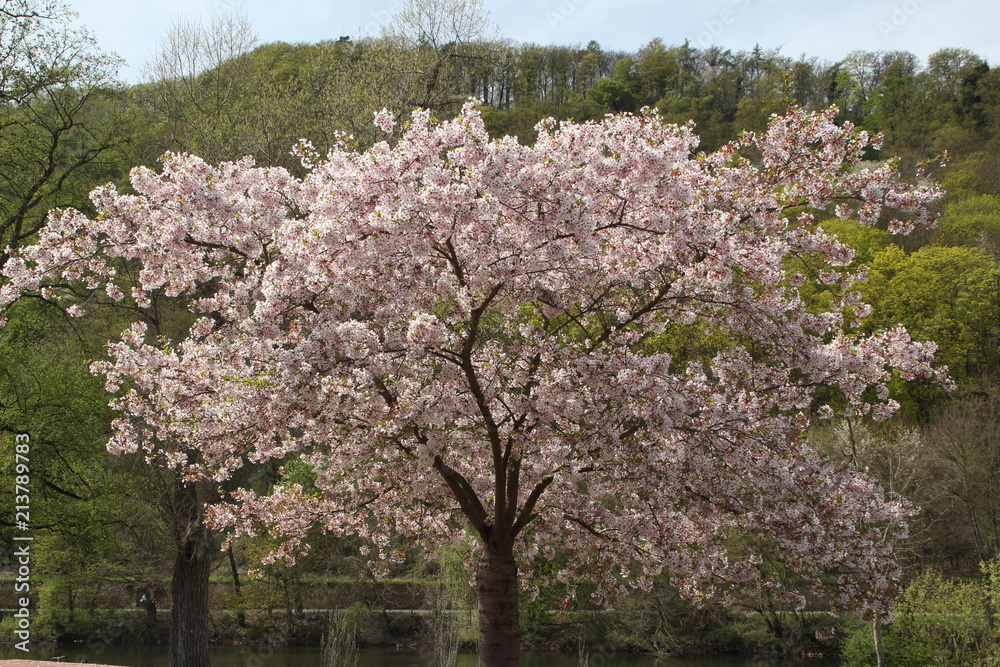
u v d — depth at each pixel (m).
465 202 7.83
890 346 9.49
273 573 27.81
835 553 8.84
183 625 17.08
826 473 9.20
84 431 19.08
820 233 9.71
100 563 25.72
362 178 8.05
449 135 8.15
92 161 20.30
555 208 7.86
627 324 9.73
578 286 9.44
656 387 8.59
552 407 8.67
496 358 9.97
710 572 9.95
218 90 22.02
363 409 8.53
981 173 48.75
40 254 8.86
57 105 19.41
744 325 9.24
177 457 10.16
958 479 27.16
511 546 9.40
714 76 57.81
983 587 20.72
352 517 11.05
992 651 19.72
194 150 19.34
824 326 9.34
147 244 8.87
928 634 20.77
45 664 11.45
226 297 9.54
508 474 9.66
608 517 10.12
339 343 7.96
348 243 8.20
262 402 8.49
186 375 9.40
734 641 25.81
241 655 26.73
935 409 34.41
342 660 23.20
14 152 19.50
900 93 58.59
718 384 9.48
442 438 9.02
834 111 9.40
